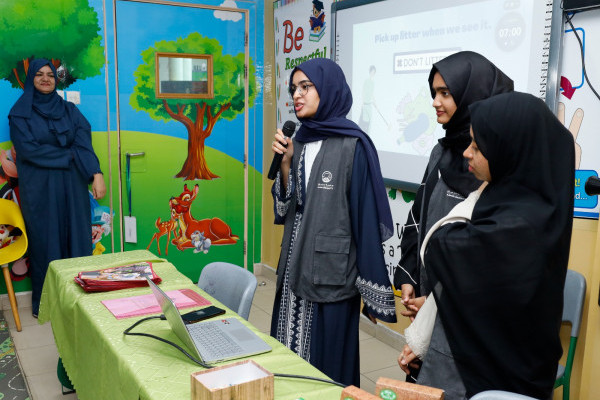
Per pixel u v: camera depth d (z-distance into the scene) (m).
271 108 4.29
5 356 3.01
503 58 2.31
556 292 1.18
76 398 2.56
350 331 2.05
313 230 1.98
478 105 1.25
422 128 2.78
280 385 1.31
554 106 2.10
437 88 1.66
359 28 3.17
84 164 3.61
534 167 1.17
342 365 2.04
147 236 4.12
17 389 2.63
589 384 1.98
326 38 3.50
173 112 4.07
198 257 4.35
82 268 2.31
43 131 3.44
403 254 1.80
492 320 1.18
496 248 1.15
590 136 2.02
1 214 3.41
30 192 3.45
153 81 3.96
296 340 2.05
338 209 1.97
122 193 3.97
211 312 1.79
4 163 3.55
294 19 3.84
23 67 3.53
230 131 4.30
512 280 1.14
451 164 1.64
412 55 2.80
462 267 1.20
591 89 2.00
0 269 3.61
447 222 1.35
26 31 3.50
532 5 2.16
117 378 1.48
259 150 4.44
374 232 1.95
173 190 4.16
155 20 3.91
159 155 4.07
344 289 1.99
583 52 2.01
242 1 4.17
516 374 1.18
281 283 2.12
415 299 1.63
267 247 4.53
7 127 3.53
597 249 1.94
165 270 2.34
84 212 3.69
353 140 1.96
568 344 2.11
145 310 1.82
